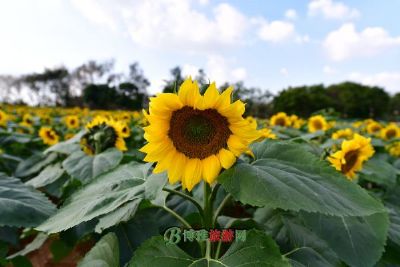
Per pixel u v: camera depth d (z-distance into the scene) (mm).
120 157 907
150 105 453
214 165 456
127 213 494
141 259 406
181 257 416
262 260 390
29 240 1061
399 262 513
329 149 856
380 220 490
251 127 452
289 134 1781
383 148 1444
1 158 1376
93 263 476
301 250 527
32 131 2430
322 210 385
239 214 936
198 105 442
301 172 456
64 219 467
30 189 612
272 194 401
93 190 519
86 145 1091
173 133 464
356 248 459
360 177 946
